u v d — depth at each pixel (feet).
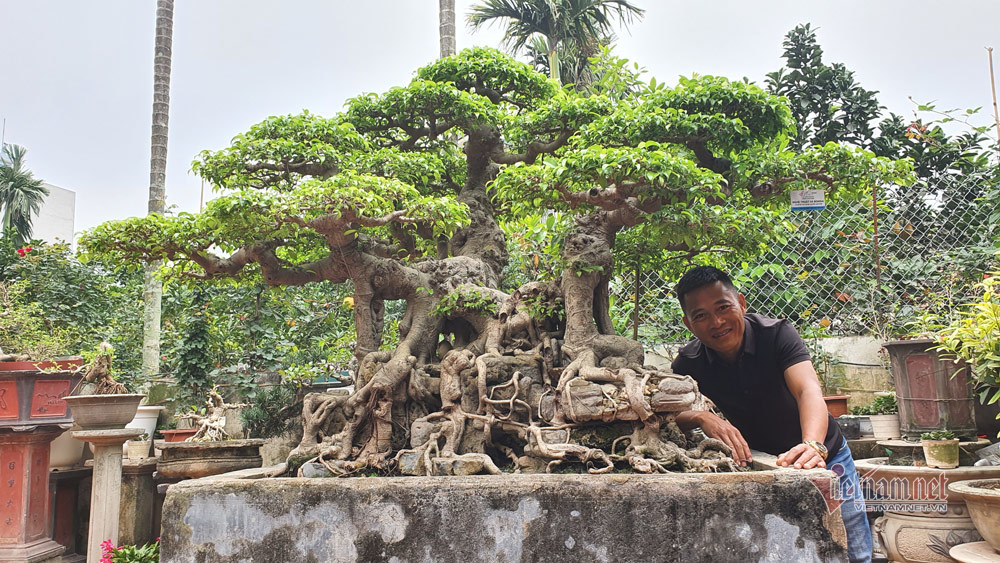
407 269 13.14
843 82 24.77
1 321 22.47
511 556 7.74
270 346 21.62
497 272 15.01
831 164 11.91
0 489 18.15
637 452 9.17
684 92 12.24
